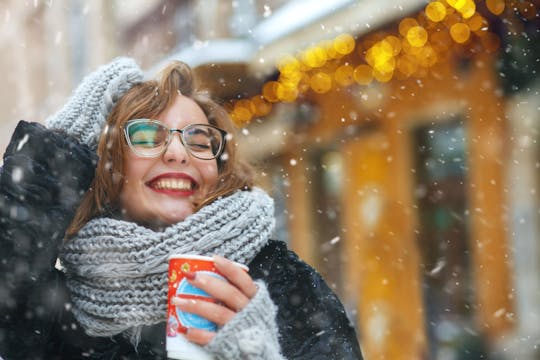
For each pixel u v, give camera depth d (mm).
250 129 12750
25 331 2062
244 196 2268
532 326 7668
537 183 7703
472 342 8273
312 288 2324
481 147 8312
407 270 9547
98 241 2135
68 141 2051
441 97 8844
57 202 2006
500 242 8109
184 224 2145
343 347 2275
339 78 10031
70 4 17734
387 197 9945
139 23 14664
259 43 10516
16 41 19859
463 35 7977
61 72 17969
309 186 11695
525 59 7633
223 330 1829
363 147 10430
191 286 1861
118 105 2264
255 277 2283
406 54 9039
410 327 9422
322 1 9508
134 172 2219
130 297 2125
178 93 2326
